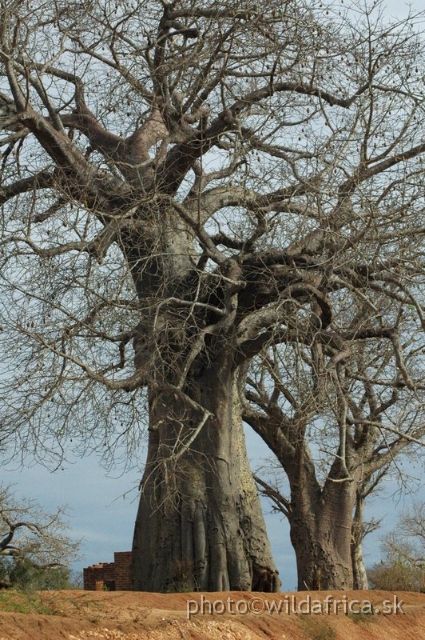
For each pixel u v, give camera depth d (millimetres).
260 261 18484
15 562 15586
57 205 17750
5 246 16734
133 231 18656
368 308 18547
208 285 19406
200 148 18516
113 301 16891
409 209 18156
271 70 19406
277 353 18359
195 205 19875
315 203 18125
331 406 18703
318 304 18094
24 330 16109
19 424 16391
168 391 17781
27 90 18031
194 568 19500
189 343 18641
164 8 19422
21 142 19938
